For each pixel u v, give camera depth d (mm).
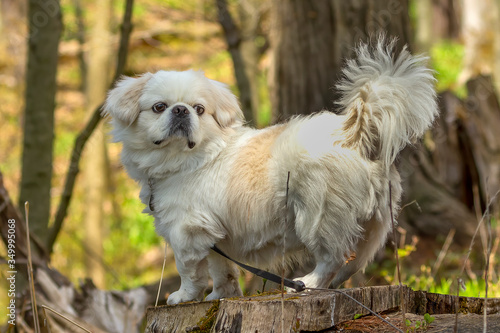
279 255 3957
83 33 13375
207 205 3816
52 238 7281
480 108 10125
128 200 15758
